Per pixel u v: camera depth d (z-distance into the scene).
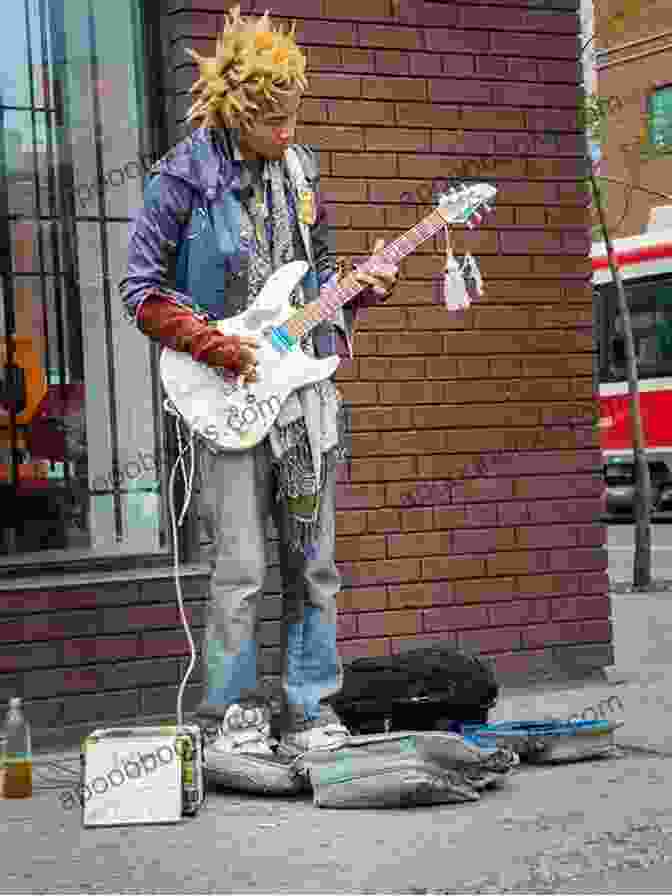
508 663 8.26
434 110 8.17
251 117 6.11
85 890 4.90
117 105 7.68
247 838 5.48
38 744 7.17
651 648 9.82
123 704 7.34
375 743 5.94
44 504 7.50
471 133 8.27
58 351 7.59
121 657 7.34
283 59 6.11
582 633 8.45
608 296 24.28
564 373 8.47
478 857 5.13
